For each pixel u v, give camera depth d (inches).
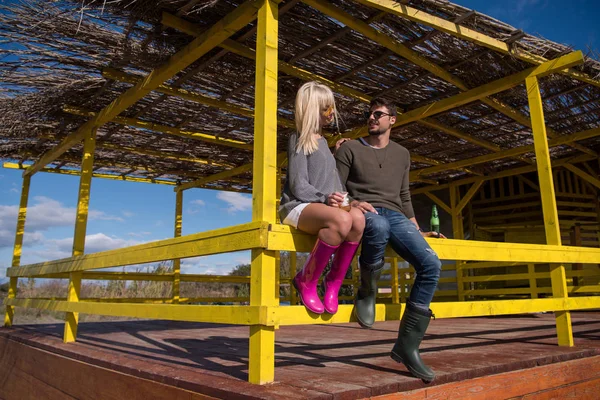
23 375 148.2
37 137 187.0
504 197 326.3
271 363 72.4
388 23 133.3
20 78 140.8
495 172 290.7
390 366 89.0
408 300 80.0
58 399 120.4
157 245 100.8
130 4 115.6
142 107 182.9
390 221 84.0
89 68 146.0
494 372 85.0
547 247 120.4
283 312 73.5
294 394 63.2
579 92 180.1
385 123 90.1
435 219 100.7
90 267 131.0
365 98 174.2
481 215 338.3
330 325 197.8
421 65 149.2
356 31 137.9
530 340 132.8
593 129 210.5
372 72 161.5
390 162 89.7
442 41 140.9
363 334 159.3
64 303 142.1
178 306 88.8
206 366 90.2
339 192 79.4
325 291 80.3
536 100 148.3
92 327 201.3
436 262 79.5
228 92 167.9
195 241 89.3
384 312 88.7
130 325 213.9
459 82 162.4
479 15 129.6
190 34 124.9
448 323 201.0
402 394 71.3
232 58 148.5
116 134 210.2
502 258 109.6
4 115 159.8
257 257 75.2
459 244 100.7
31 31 124.8
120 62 142.1
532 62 147.4
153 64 138.3
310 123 79.6
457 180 313.7
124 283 398.9
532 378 91.1
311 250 81.0
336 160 90.1
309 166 79.4
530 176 320.8
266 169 82.4
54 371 125.0
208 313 81.7
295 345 127.6
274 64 90.1
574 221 309.6
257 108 87.4
